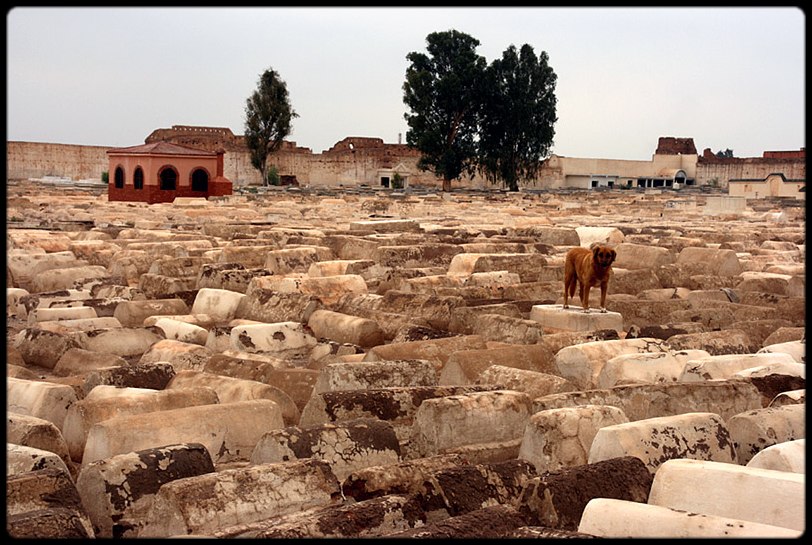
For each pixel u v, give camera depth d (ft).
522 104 216.54
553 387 26.04
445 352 31.58
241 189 203.31
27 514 15.33
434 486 17.70
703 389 25.36
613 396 24.44
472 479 18.02
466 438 22.67
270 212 120.26
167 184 153.89
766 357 30.40
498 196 191.11
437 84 213.05
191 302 46.16
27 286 55.21
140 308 42.16
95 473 18.11
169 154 153.38
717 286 53.62
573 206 151.84
